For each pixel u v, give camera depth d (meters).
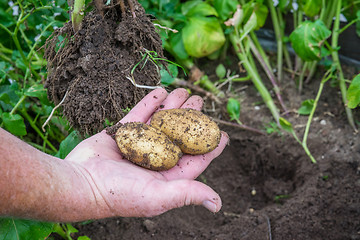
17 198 0.28
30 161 0.30
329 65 0.58
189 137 0.37
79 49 0.36
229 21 0.57
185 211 0.51
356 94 0.48
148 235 0.47
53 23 0.45
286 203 0.49
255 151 0.57
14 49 0.56
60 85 0.37
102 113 0.37
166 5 0.58
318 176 0.51
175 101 0.41
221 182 0.56
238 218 0.49
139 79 0.38
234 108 0.57
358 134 0.56
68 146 0.42
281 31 0.64
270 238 0.45
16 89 0.47
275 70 0.67
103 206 0.33
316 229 0.46
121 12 0.37
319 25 0.54
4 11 0.50
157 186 0.32
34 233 0.37
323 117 0.59
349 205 0.48
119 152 0.36
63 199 0.31
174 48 0.61
